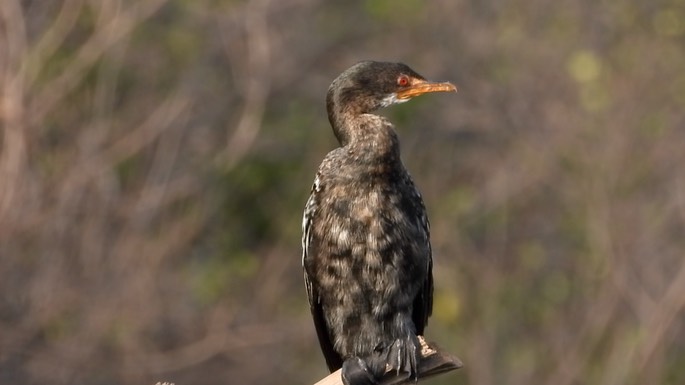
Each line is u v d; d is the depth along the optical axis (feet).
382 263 30.99
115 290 52.08
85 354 51.62
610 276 58.03
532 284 59.16
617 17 61.67
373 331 31.40
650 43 60.95
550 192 59.77
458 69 61.87
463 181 60.80
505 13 63.00
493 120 61.16
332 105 32.27
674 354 57.47
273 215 59.41
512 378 57.41
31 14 52.08
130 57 55.26
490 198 59.82
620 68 60.70
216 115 57.06
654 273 57.82
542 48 61.77
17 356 51.16
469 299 58.29
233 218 59.00
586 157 59.11
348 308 31.37
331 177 31.19
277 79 59.00
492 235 59.47
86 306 51.67
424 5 62.59
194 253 57.00
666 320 56.54
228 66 57.52
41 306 51.11
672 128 59.36
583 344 57.88
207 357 53.21
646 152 59.00
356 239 30.94
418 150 60.95
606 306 57.88
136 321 52.37
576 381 57.41
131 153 52.95
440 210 59.67
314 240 31.37
